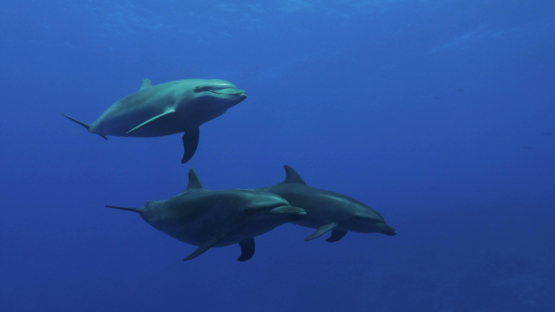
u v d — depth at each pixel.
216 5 37.16
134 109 4.43
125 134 4.71
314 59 51.53
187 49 46.59
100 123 4.84
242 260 3.99
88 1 36.97
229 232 3.50
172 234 4.04
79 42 45.53
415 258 32.56
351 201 5.29
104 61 50.34
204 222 3.63
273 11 38.91
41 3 37.75
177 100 4.11
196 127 4.43
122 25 41.12
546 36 47.25
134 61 50.06
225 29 42.03
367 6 38.97
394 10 39.88
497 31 45.31
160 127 4.36
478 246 32.09
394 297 26.84
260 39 44.75
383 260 34.22
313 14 40.09
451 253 31.64
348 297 28.86
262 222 3.48
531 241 30.67
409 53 51.03
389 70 57.47
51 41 45.41
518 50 51.78
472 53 52.34
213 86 4.10
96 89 60.28
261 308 32.19
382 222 5.38
